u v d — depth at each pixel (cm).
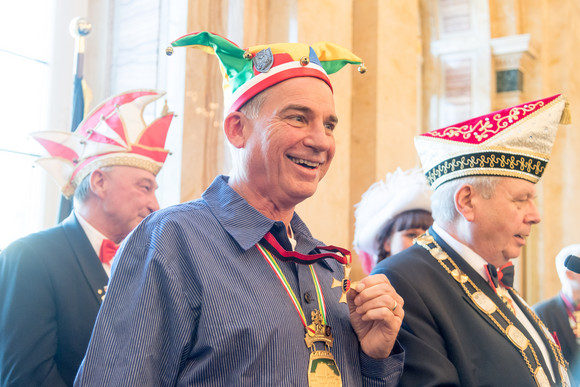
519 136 248
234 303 162
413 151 514
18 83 379
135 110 284
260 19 421
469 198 251
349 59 198
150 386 156
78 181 276
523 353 232
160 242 167
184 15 385
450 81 913
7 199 368
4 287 242
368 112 479
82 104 333
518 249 251
